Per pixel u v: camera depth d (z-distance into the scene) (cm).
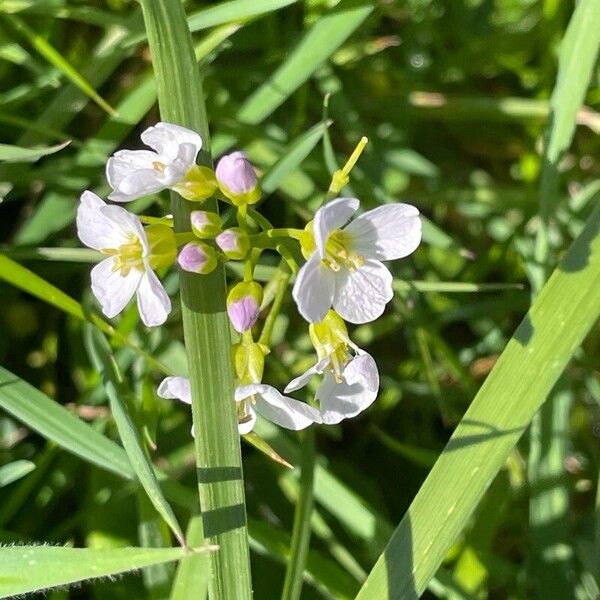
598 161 18
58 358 16
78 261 16
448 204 18
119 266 11
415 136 18
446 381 17
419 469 17
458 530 12
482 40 18
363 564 16
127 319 14
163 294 11
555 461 15
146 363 15
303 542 13
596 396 16
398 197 17
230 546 11
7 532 14
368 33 17
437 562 12
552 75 17
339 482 15
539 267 15
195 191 11
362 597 12
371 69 17
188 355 11
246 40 16
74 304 13
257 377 11
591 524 16
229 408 11
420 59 18
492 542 17
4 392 13
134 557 10
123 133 15
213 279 11
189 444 16
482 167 19
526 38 18
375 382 11
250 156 16
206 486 11
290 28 16
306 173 16
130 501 15
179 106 11
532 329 13
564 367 13
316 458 15
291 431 16
